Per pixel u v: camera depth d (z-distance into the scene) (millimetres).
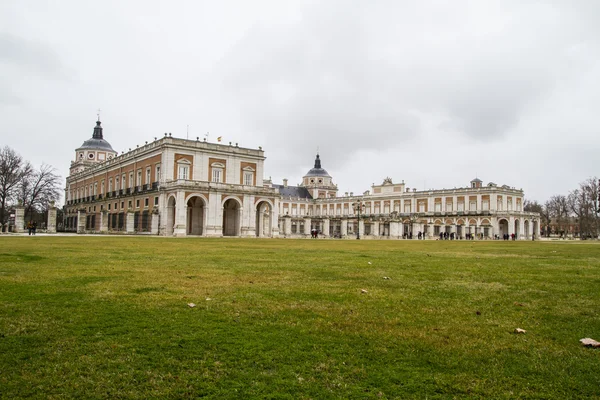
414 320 8070
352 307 9031
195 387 5258
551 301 9922
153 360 6016
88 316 8039
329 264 17609
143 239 41906
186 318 7984
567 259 22203
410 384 5344
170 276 13102
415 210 117625
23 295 9797
